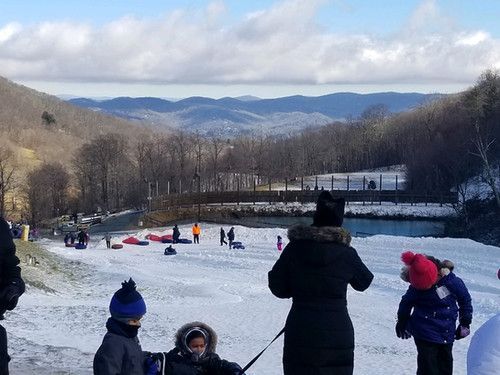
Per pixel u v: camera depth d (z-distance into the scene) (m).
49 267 42.06
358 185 161.62
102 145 162.75
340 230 8.30
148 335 22.67
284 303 32.03
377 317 27.69
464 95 171.88
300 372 8.13
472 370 7.73
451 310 11.09
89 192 157.25
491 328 7.84
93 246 72.56
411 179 138.00
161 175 161.62
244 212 123.44
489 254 51.25
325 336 8.09
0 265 7.70
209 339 8.48
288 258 8.38
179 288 37.19
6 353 7.83
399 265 47.47
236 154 196.12
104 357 7.49
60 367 15.32
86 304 30.08
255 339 22.75
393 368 17.83
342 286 8.21
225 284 39.72
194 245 71.31
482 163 113.56
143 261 53.94
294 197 130.38
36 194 136.38
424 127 186.50
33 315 25.88
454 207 99.94
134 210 139.75
